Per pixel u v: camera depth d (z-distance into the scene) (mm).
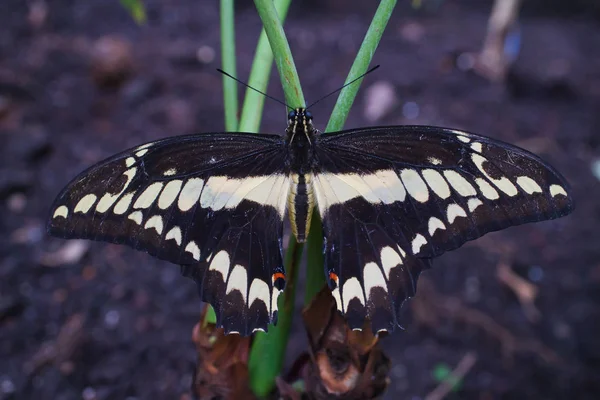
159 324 473
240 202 366
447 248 354
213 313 358
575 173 586
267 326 353
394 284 355
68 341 464
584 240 525
